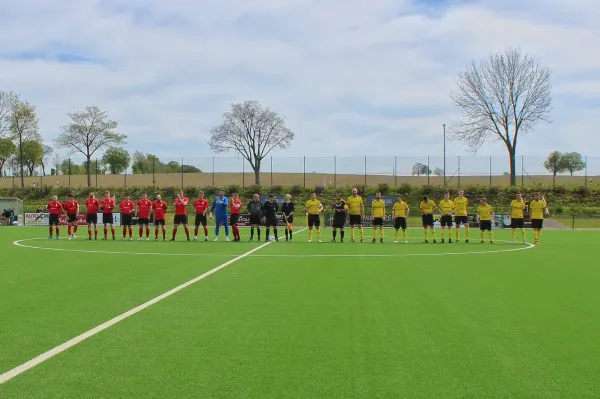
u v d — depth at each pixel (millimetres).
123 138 71250
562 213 51406
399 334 6766
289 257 16469
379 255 17344
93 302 8797
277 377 5125
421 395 4688
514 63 61906
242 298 9211
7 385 4875
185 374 5195
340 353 5926
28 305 8531
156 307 8391
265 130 75562
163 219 24453
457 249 20094
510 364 5566
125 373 5211
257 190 60906
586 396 4688
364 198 55031
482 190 57438
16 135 65938
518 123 62000
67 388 4805
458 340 6492
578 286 10750
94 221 24750
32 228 37250
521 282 11289
